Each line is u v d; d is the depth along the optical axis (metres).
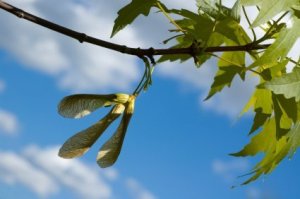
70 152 0.51
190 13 0.56
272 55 0.51
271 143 0.61
